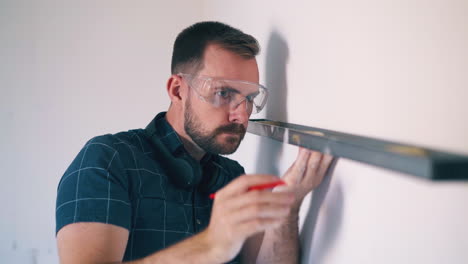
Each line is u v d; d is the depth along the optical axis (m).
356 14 0.66
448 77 0.46
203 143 0.96
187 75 0.94
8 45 1.86
